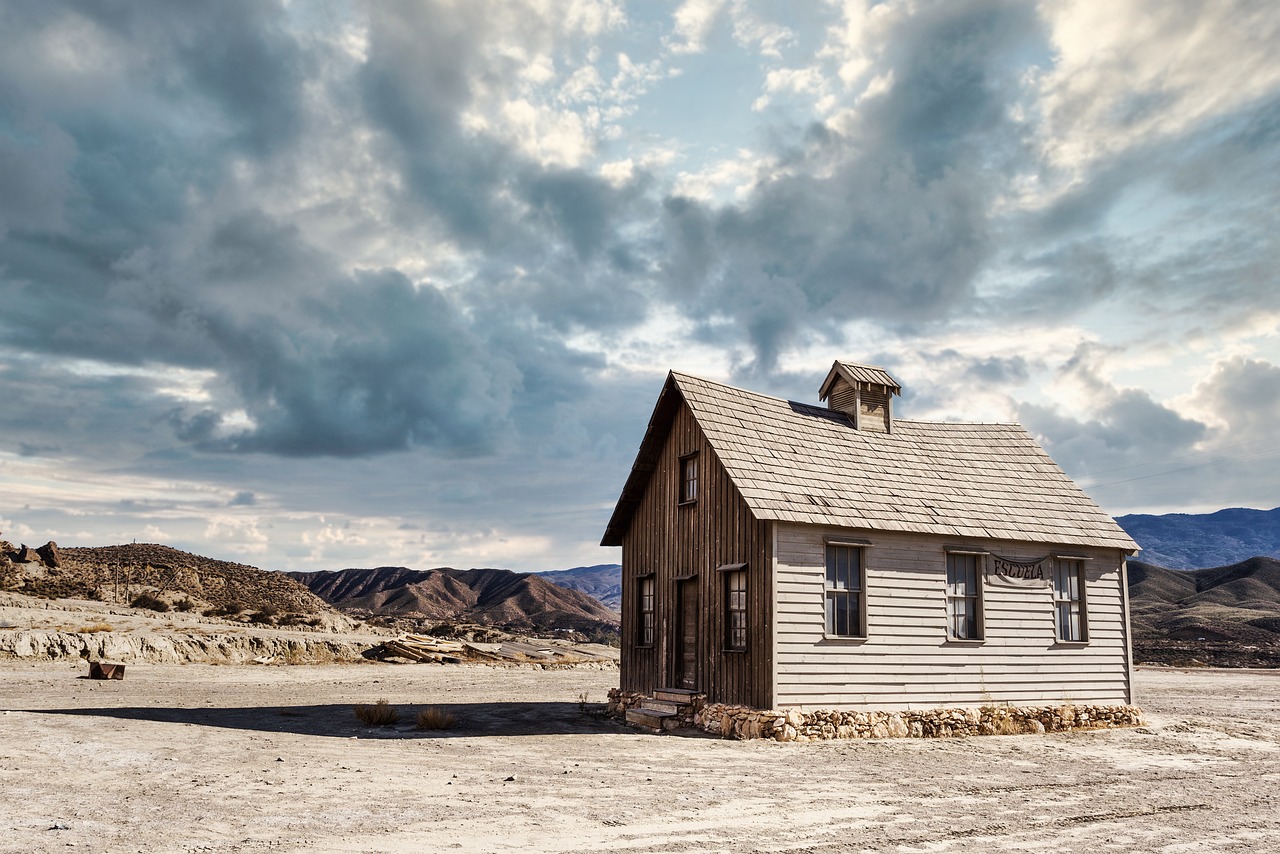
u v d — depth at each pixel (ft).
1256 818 33.27
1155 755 51.13
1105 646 67.77
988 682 62.23
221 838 25.58
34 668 93.61
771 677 54.49
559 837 27.25
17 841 24.29
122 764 37.68
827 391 75.51
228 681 89.61
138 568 240.94
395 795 33.06
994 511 66.59
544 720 63.26
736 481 57.67
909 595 60.39
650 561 69.67
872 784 39.06
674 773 40.75
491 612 432.25
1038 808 34.32
